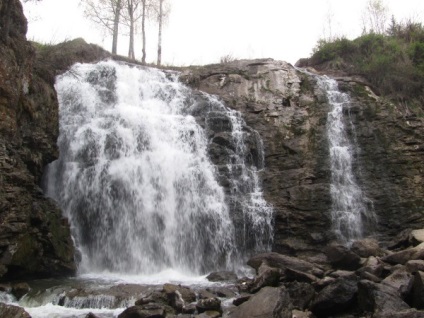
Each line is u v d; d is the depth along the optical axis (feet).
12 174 36.96
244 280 39.50
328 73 73.92
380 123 58.80
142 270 46.60
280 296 27.45
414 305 28.02
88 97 56.44
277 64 69.51
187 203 51.90
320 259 46.01
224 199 52.65
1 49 37.01
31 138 41.73
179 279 41.65
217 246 50.39
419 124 57.82
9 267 36.47
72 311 30.32
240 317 26.94
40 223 39.83
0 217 35.35
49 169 47.93
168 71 69.26
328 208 51.85
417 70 68.39
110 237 47.32
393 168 55.26
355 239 51.29
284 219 51.44
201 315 28.66
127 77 63.31
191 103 63.00
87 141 50.67
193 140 57.16
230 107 63.93
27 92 41.65
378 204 53.31
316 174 55.62
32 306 31.68
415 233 46.24
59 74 57.67
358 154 57.11
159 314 28.14
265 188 54.65
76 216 47.11
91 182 48.42
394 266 36.24
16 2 40.93
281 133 60.18
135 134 53.52
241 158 57.72
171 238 49.65
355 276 30.09
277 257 43.06
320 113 61.77
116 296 32.17
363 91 65.62
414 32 78.48
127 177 49.90
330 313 29.25
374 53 74.69
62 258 40.63
